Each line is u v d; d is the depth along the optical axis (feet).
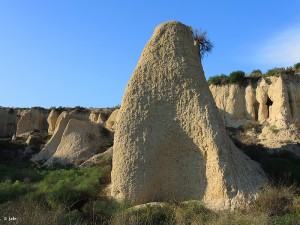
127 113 52.47
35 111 196.75
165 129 51.26
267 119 112.57
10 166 101.91
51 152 112.37
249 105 117.29
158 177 49.67
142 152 49.49
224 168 46.85
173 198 48.44
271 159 61.05
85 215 41.39
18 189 53.98
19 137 153.89
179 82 53.67
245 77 123.65
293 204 41.32
